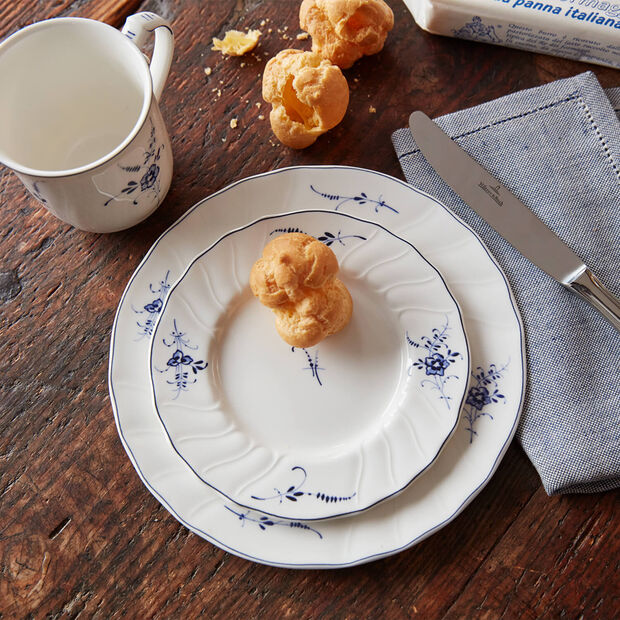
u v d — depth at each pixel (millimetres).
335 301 603
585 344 616
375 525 585
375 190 647
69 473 618
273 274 591
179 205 667
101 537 607
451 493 589
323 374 620
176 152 677
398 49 695
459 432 603
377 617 589
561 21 655
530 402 609
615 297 618
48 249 661
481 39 689
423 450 592
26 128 645
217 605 595
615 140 645
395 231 643
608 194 641
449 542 598
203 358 618
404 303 622
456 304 614
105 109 657
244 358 624
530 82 687
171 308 617
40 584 601
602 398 604
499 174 654
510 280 636
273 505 584
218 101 686
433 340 614
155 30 619
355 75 690
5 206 668
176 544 604
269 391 617
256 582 597
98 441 624
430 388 606
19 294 653
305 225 632
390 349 622
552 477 591
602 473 588
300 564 576
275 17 703
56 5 710
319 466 596
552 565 592
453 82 688
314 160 674
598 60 680
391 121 682
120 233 662
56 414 629
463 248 633
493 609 587
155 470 598
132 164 593
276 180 648
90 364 639
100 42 610
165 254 639
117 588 599
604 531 596
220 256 626
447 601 590
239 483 592
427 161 659
